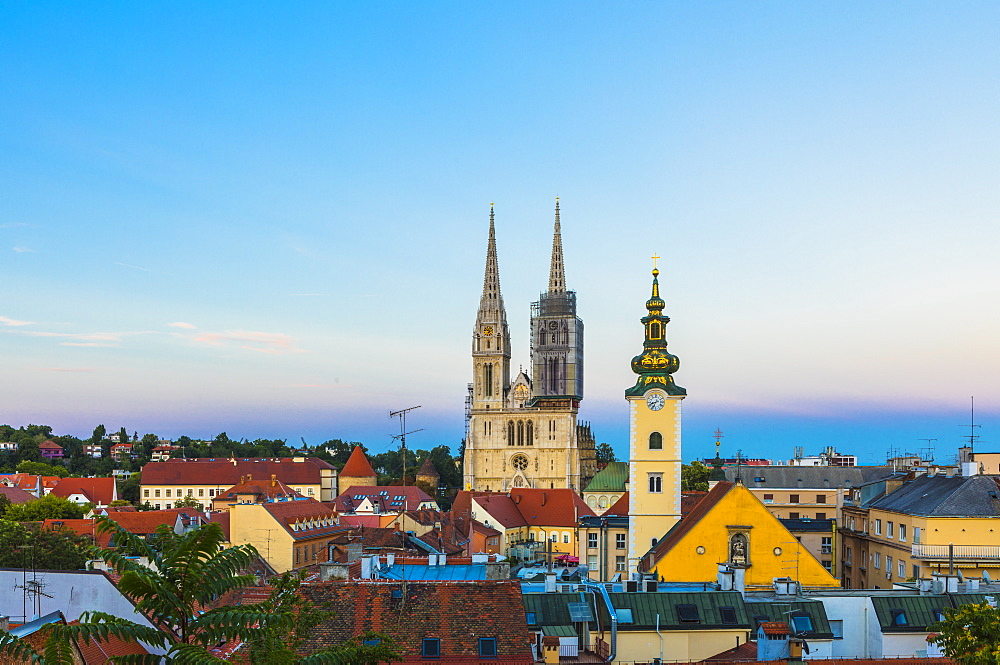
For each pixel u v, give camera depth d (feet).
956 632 186.91
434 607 218.59
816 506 579.89
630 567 400.67
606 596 242.78
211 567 117.39
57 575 233.35
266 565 517.96
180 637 115.55
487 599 220.64
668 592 246.47
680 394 404.16
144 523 600.39
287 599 129.08
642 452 403.75
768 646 221.66
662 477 401.90
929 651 231.09
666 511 400.88
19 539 464.24
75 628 105.81
